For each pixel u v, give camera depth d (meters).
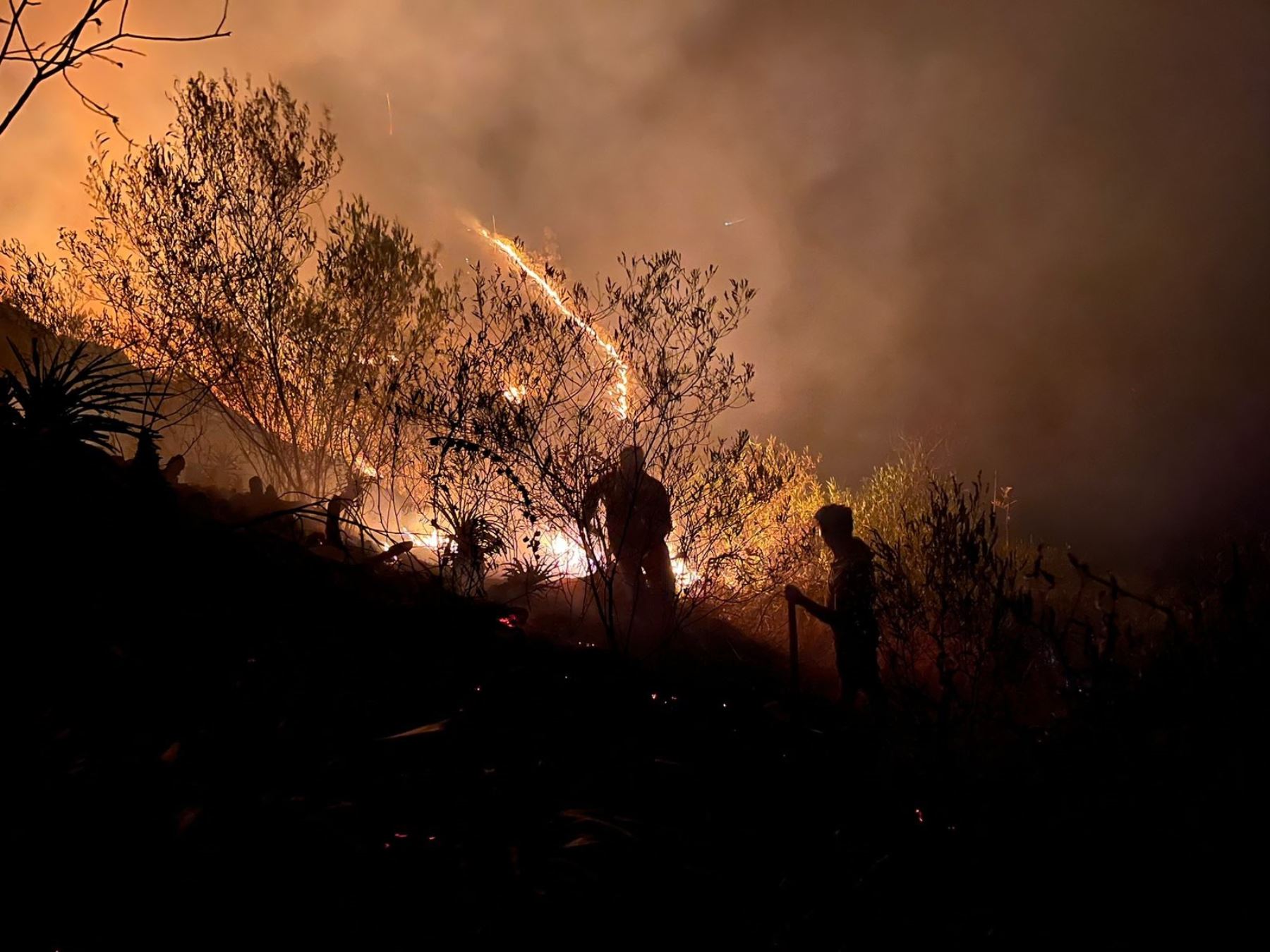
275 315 6.89
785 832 3.81
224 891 2.61
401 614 4.35
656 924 3.08
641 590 6.29
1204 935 3.20
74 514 3.75
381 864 2.85
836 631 5.59
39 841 2.59
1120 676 3.75
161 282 6.79
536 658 4.63
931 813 3.85
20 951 2.35
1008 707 3.98
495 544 5.51
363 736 3.42
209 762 3.02
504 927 2.81
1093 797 3.58
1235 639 3.65
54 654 3.21
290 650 3.72
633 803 3.70
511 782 3.47
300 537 4.94
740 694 5.46
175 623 3.57
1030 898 3.43
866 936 3.30
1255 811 3.33
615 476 5.81
